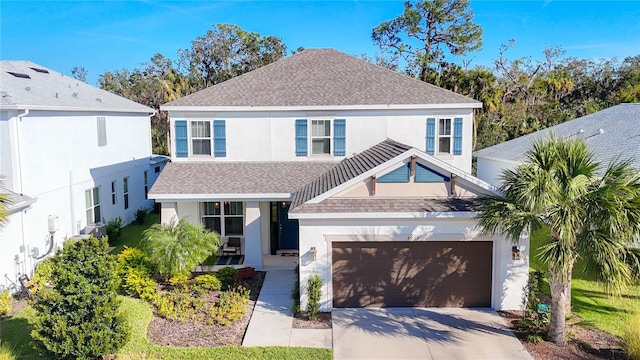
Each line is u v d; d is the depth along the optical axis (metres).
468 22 47.88
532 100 48.19
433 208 12.53
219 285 14.50
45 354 9.30
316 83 20.08
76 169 19.56
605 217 9.30
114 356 9.96
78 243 9.60
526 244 12.79
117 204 23.95
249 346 10.74
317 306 12.59
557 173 10.14
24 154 15.82
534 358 10.23
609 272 9.18
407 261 13.20
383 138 18.86
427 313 12.93
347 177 13.91
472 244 13.09
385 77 20.48
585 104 48.56
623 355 10.23
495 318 12.52
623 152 17.95
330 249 12.96
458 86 37.09
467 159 18.84
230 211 19.16
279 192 16.69
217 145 18.84
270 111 18.62
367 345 10.95
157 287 14.59
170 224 15.38
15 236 14.77
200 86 56.53
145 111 27.05
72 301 9.17
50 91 19.81
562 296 10.72
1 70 20.05
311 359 10.06
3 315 12.48
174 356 10.05
